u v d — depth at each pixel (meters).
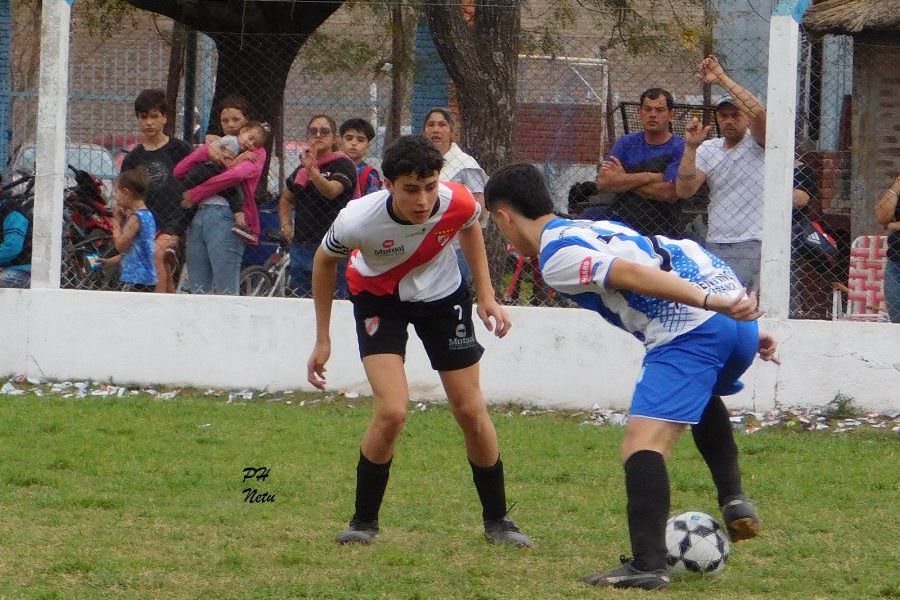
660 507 14.42
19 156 37.72
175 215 31.78
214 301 30.33
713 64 29.67
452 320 16.67
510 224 15.41
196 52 40.03
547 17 41.62
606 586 14.53
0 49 38.47
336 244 16.27
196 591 14.34
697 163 29.64
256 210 31.84
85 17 44.56
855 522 18.81
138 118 32.28
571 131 34.72
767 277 28.59
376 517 17.22
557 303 30.61
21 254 33.03
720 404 16.11
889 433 26.59
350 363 29.89
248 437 24.89
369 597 14.10
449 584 14.79
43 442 23.72
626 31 40.84
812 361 28.48
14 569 15.15
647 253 14.53
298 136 35.03
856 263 30.94
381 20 41.03
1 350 31.05
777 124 28.38
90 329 30.77
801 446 25.05
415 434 25.59
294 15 40.41
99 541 16.73
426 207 15.40
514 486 21.22
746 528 15.58
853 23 34.41
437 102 40.75
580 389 29.23
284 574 15.22
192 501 19.45
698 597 14.24
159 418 26.58
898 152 34.66
